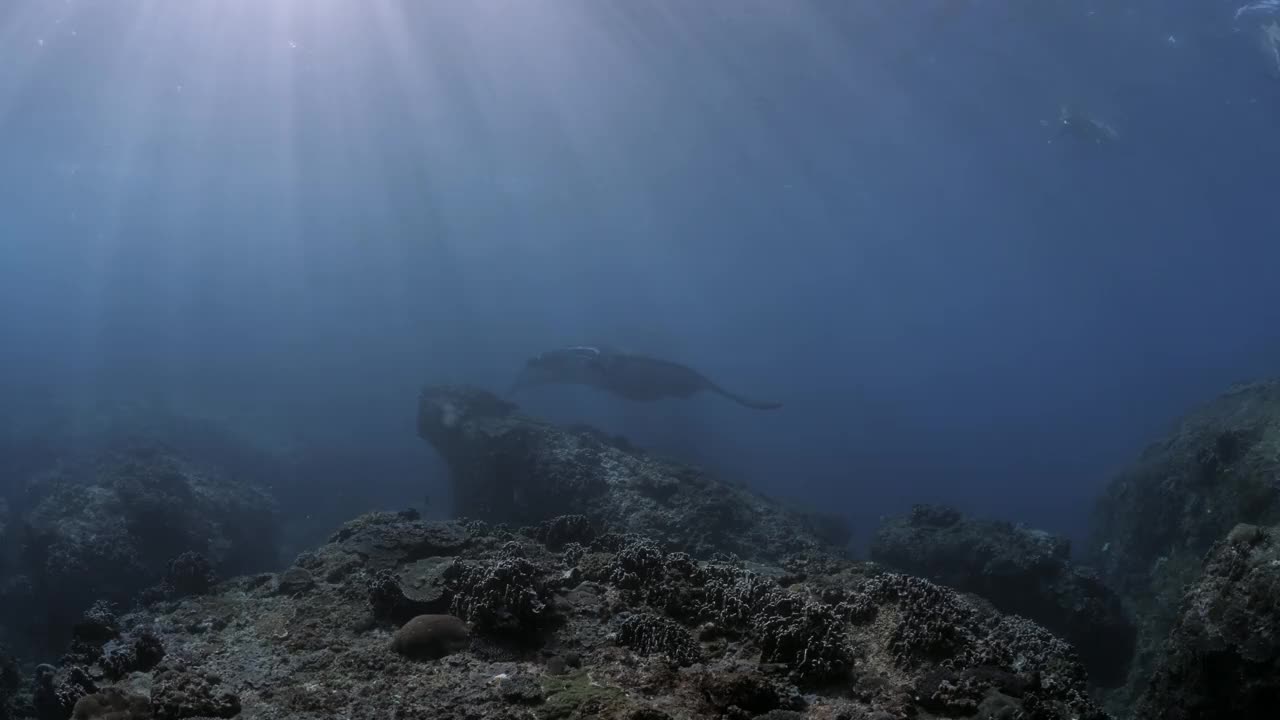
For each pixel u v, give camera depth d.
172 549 11.80
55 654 9.85
